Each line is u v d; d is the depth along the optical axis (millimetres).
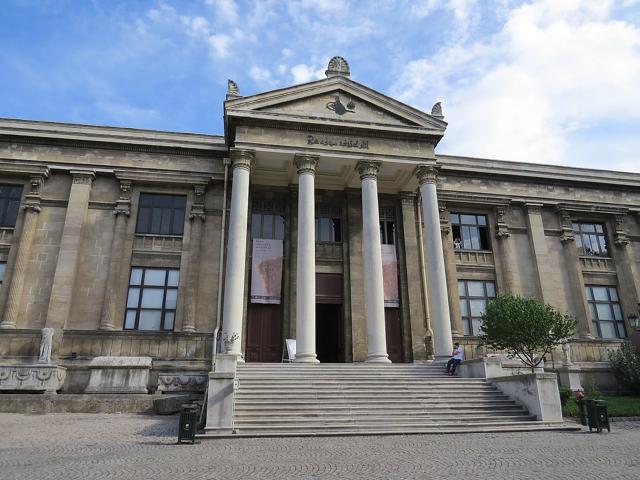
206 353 24703
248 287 26750
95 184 26797
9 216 25812
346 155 25266
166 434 14047
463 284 29297
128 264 25828
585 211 31875
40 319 24125
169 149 27656
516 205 31328
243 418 14961
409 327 27469
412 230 28984
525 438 13539
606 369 26859
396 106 26562
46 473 8562
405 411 16156
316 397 16797
